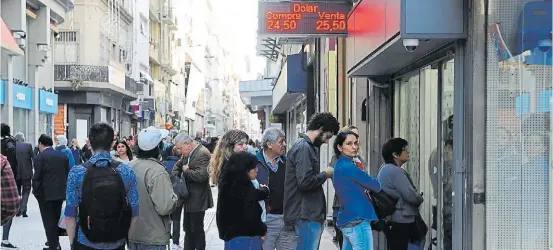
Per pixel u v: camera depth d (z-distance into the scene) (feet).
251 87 114.11
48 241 31.01
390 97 28.37
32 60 87.04
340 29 31.58
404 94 26.73
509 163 16.62
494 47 16.49
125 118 144.56
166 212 19.29
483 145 16.63
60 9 95.25
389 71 26.50
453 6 16.74
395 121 27.89
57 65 115.03
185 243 29.43
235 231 18.92
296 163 19.81
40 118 92.07
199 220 29.22
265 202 21.44
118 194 16.90
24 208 46.16
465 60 17.17
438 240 21.54
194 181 28.86
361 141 34.50
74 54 118.11
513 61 16.49
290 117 100.42
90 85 115.55
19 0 77.25
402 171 20.93
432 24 16.75
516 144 16.57
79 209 16.90
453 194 17.70
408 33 16.76
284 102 81.66
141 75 156.04
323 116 20.06
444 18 16.75
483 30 16.48
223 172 19.40
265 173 21.70
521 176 16.57
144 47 162.20
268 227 21.66
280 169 22.00
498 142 16.60
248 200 18.98
